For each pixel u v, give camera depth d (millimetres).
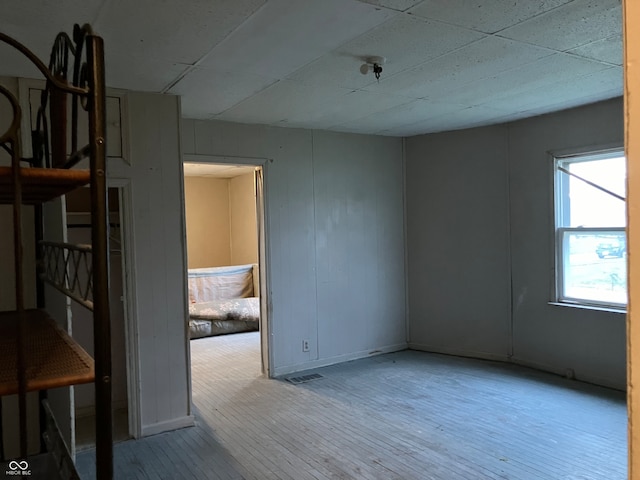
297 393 4145
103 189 1178
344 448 3078
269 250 4602
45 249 2223
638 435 495
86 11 2123
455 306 5238
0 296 2738
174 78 3098
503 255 4875
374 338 5344
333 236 5027
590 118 4105
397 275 5527
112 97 3273
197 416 3684
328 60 2836
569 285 4438
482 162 4988
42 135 2117
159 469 2877
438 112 4277
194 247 8445
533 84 3469
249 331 6863
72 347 1501
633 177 491
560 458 2867
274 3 2092
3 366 1307
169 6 2096
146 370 3387
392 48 2674
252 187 7914
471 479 2648
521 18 2322
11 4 2039
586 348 4223
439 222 5316
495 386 4172
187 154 4164
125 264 3350
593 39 2617
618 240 4012
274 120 4387
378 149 5367
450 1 2127
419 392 4082
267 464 2900
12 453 2725
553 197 4430
